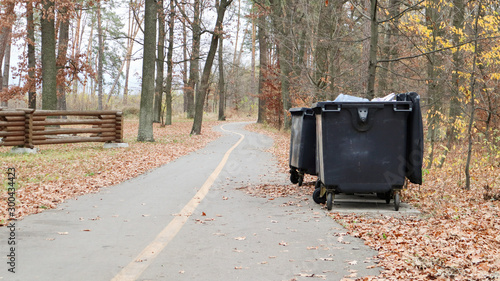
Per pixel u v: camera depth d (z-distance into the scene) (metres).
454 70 12.05
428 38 12.20
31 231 6.08
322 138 7.80
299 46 21.12
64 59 28.89
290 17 21.39
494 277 4.30
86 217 7.05
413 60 16.16
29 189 9.41
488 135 12.21
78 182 10.60
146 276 4.37
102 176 11.66
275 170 13.80
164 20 34.81
